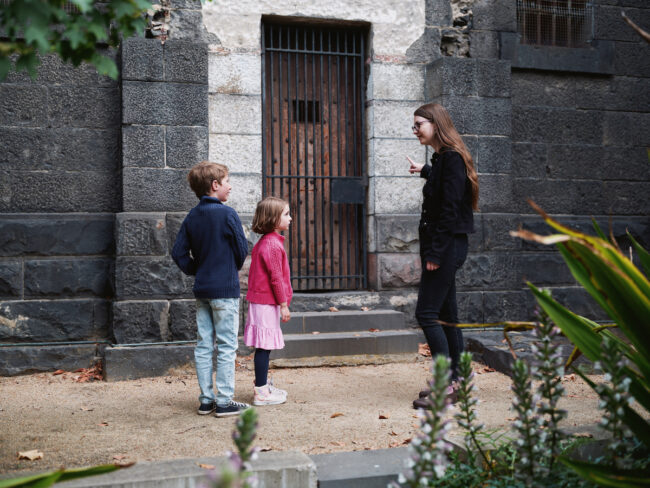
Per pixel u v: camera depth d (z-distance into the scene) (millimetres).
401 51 6906
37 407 4512
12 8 2041
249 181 6422
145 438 3646
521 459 2479
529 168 7348
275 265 4375
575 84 7523
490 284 6773
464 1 7098
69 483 2545
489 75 6812
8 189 5934
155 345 5777
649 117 7746
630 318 2389
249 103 6441
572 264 2559
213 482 1464
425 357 6305
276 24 6824
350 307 6695
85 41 2188
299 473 2771
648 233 7656
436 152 4422
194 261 4293
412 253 6836
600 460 2732
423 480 2037
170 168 6008
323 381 5359
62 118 6074
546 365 2402
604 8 7578
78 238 6020
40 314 5895
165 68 6004
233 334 4207
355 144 6973
